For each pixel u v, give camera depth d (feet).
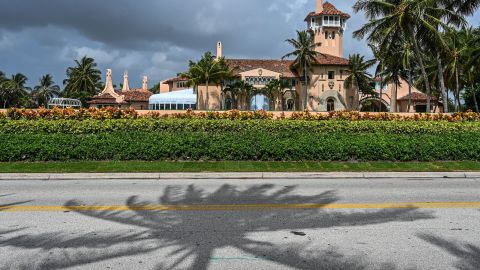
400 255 20.52
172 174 45.55
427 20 115.14
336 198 33.94
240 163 51.16
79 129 63.67
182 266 19.07
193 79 216.33
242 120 72.95
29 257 20.16
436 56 127.34
